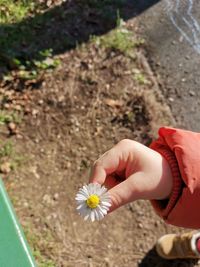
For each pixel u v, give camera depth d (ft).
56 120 1.94
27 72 2.03
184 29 2.16
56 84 2.02
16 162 1.84
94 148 1.89
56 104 1.97
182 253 1.66
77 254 1.68
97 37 2.15
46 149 1.88
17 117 1.94
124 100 1.99
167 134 0.84
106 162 0.78
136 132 1.91
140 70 2.07
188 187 0.77
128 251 1.70
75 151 1.88
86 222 1.74
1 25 2.15
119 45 2.11
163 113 1.96
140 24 2.18
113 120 1.94
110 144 1.90
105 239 1.72
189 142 0.81
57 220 1.74
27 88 2.01
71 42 2.13
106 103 1.98
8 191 1.78
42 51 2.09
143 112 1.95
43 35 2.15
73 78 2.04
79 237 1.72
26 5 2.23
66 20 2.19
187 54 2.10
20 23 2.17
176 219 0.81
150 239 1.73
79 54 2.10
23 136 1.90
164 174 0.79
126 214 1.76
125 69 2.06
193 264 1.70
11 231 0.71
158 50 2.11
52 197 1.78
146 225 1.75
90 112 1.96
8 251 0.71
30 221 1.73
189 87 2.03
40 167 1.84
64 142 1.90
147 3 2.23
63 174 1.83
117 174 0.82
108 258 1.69
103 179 0.77
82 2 2.24
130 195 0.75
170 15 2.19
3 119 1.92
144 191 0.77
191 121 1.95
